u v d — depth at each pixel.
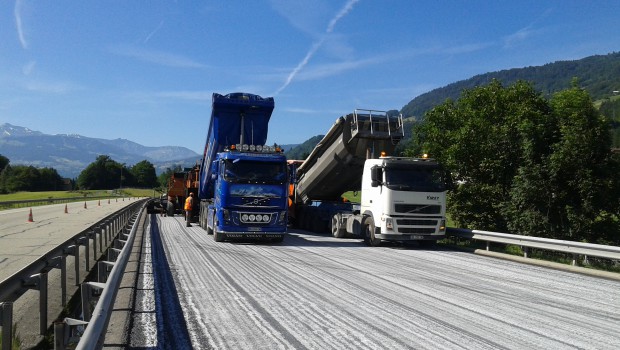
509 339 6.08
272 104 20.05
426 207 16.55
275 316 7.07
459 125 22.78
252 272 10.95
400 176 16.56
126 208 25.47
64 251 8.29
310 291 8.88
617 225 18.20
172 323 6.66
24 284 5.92
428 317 7.11
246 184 16.89
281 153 17.97
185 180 33.09
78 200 73.62
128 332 6.22
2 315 4.97
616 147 18.81
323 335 6.13
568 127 18.52
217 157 18.33
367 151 18.50
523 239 14.44
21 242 16.61
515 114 20.77
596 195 17.91
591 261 14.96
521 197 18.91
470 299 8.46
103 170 154.38
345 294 8.66
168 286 9.24
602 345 5.92
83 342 3.57
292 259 13.30
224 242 17.62
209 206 20.41
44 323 6.30
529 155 19.31
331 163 20.09
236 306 7.67
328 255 14.39
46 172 133.88
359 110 18.61
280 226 17.09
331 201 23.19
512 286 9.92
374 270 11.59
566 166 18.28
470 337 6.12
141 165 166.62
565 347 5.80
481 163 20.84
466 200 21.05
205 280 9.89
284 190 17.22
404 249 16.73
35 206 52.03
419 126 23.70
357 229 18.22
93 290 6.65
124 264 7.68
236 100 19.75
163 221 30.55
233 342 5.83
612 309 7.96
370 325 6.62
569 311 7.75
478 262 13.68
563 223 18.81
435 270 11.90
